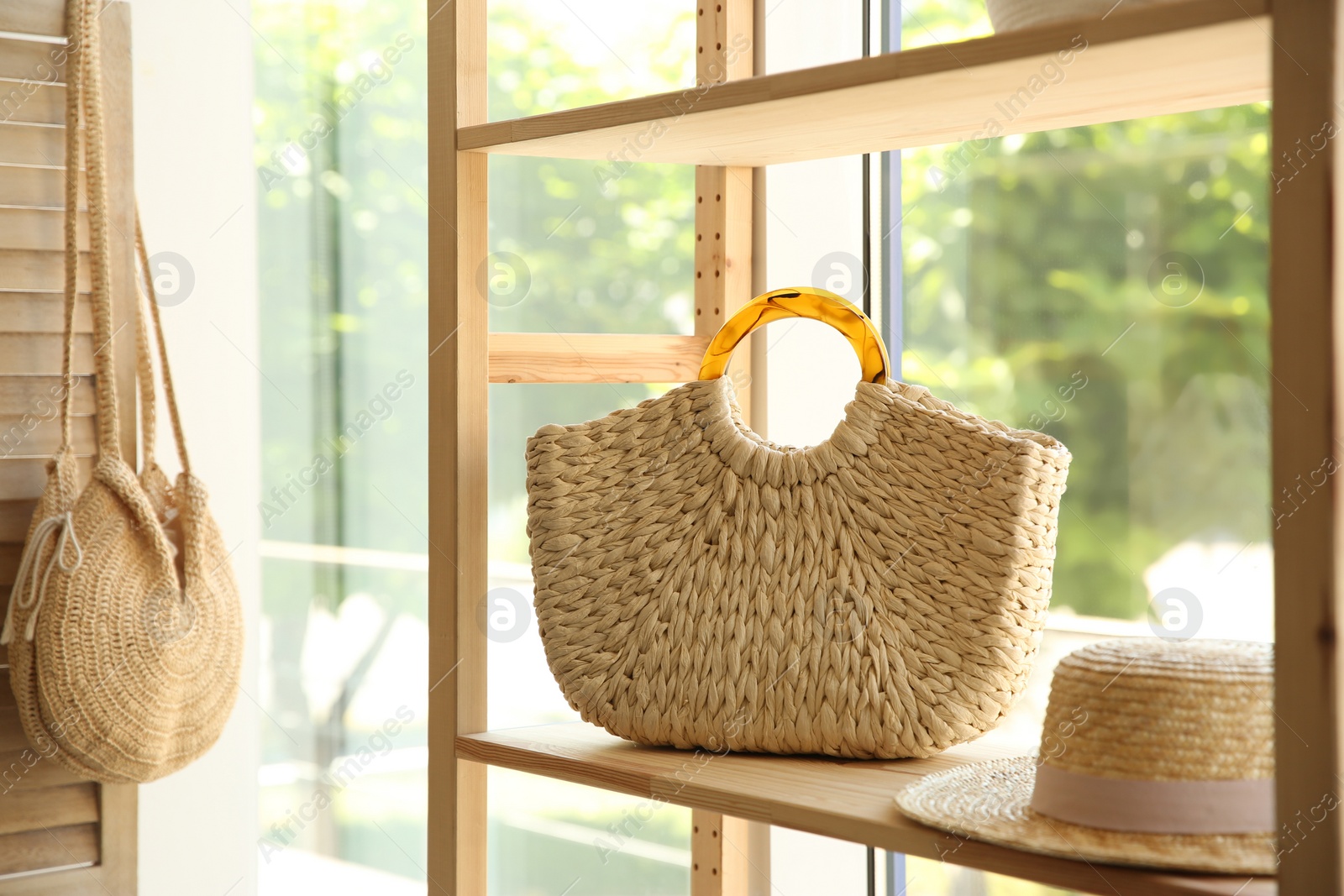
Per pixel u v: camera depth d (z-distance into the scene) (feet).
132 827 5.09
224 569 4.92
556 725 3.14
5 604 4.79
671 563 2.76
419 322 6.53
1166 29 1.81
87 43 4.58
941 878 4.12
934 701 2.53
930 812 2.13
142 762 4.57
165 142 6.13
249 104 6.44
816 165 3.97
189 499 4.73
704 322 3.82
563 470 2.87
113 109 4.85
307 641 6.75
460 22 2.96
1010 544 2.52
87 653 4.39
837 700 2.57
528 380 3.22
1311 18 1.67
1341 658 1.67
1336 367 1.68
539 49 5.90
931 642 2.57
